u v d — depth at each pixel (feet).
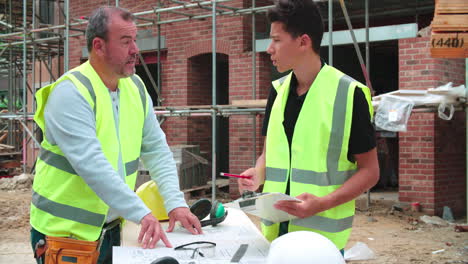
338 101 7.29
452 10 15.99
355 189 7.20
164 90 39.55
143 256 6.64
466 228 25.14
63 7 50.88
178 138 38.96
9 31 54.39
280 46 7.25
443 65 29.19
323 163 7.32
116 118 7.95
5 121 55.31
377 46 37.81
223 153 42.01
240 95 35.29
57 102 7.36
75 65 44.14
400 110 25.20
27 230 27.17
